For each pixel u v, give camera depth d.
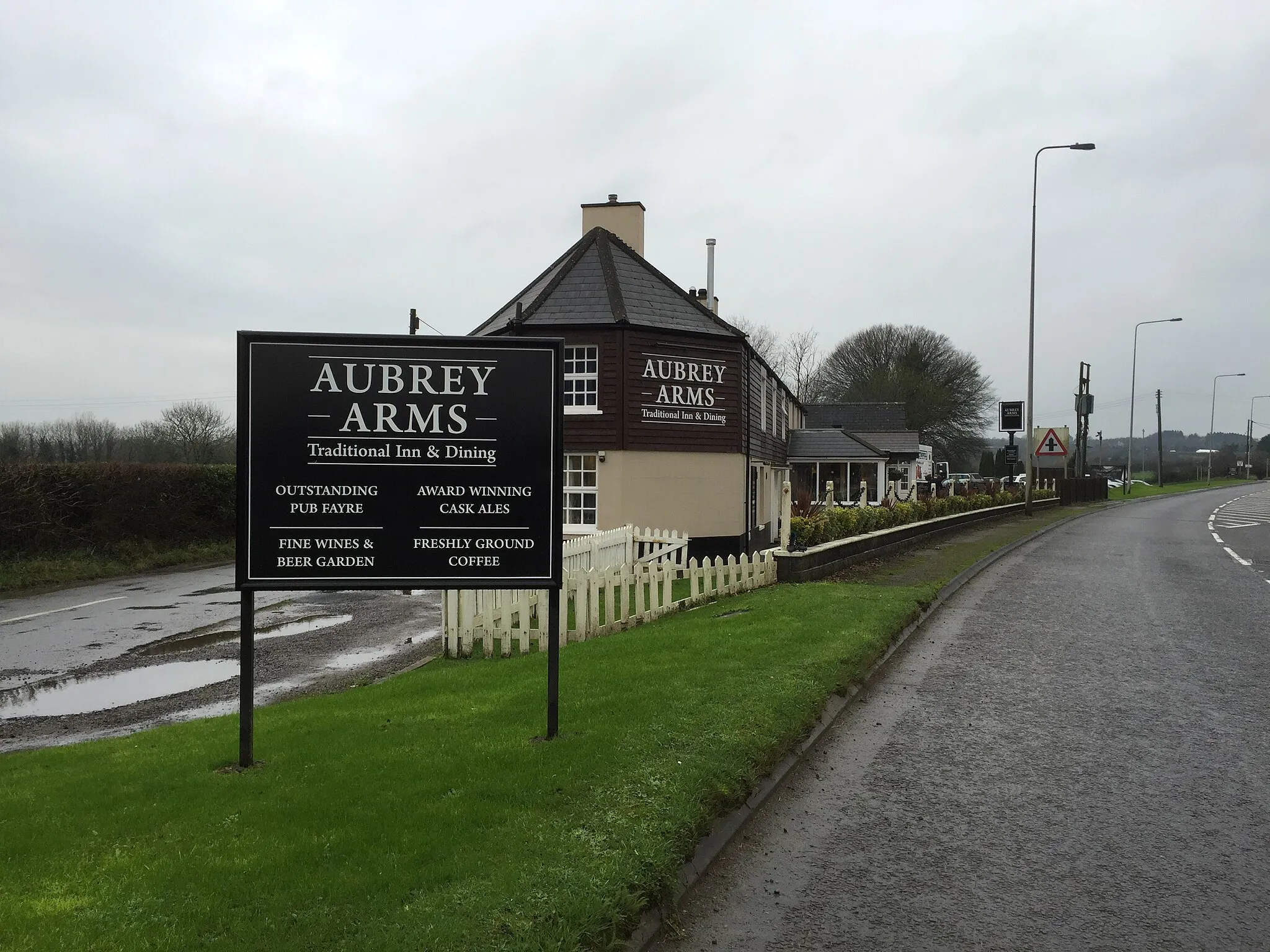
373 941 3.62
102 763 6.18
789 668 8.23
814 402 74.38
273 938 3.67
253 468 5.98
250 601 5.96
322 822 4.84
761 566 14.61
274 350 6.01
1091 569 18.00
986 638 10.89
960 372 76.38
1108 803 5.73
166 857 4.43
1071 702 8.09
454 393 6.14
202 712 8.57
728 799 5.37
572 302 21.23
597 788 5.24
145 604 15.50
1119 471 95.81
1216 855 4.97
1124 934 4.14
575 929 3.76
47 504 19.41
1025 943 4.07
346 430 6.05
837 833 5.27
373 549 6.08
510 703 7.20
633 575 12.05
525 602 10.36
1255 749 6.78
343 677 9.82
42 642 12.11
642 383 20.84
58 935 3.70
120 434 55.00
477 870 4.23
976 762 6.49
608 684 7.70
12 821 4.96
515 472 6.18
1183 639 10.87
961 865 4.85
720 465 22.19
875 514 19.28
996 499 33.88
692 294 31.14
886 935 4.13
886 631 10.24
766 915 4.31
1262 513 41.59
